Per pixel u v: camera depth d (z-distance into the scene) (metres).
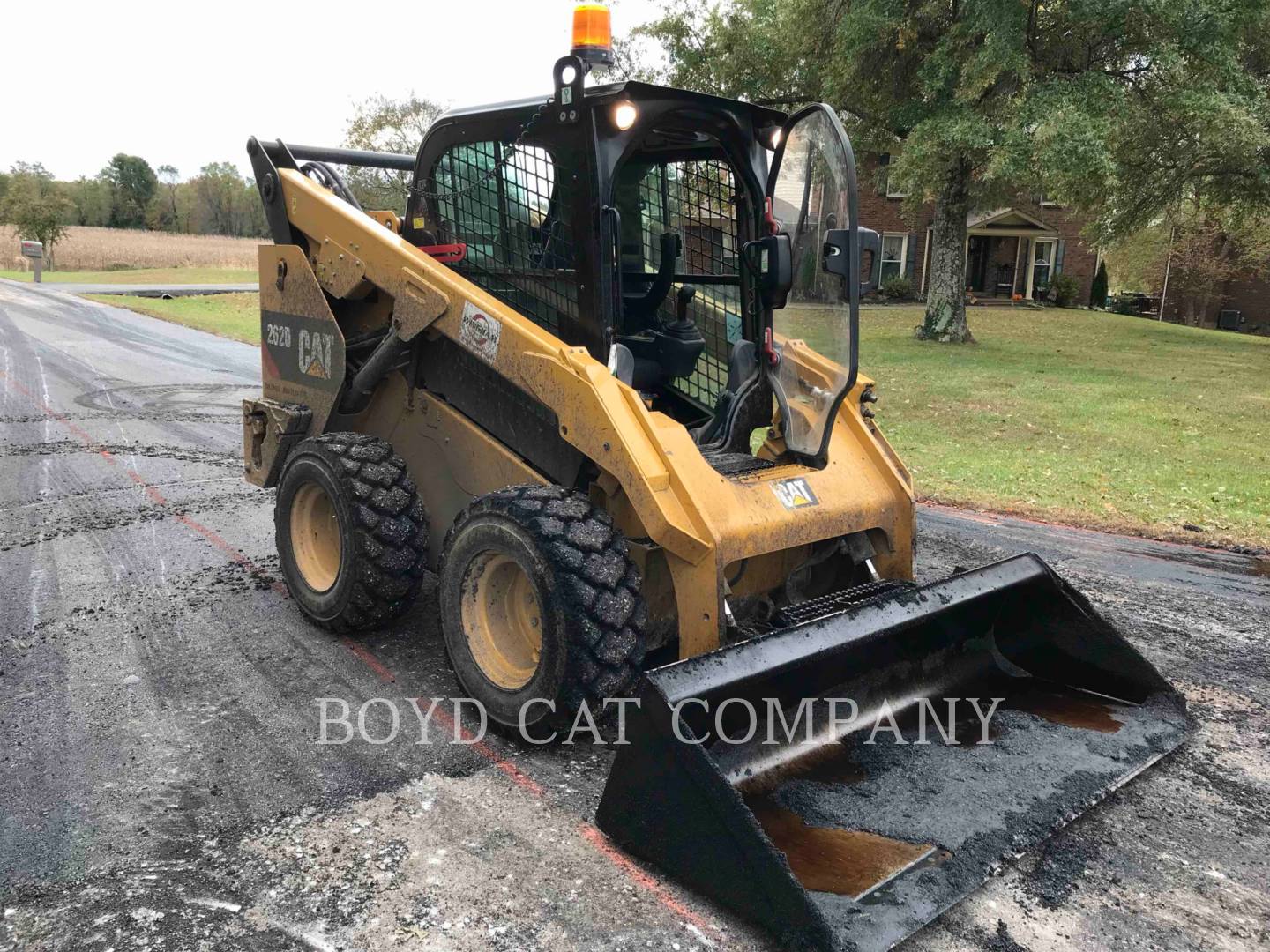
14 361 12.83
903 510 3.65
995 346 17.27
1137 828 2.84
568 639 3.00
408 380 4.03
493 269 3.79
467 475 3.85
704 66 17.09
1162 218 21.83
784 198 3.44
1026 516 6.54
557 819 2.82
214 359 13.91
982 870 2.49
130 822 2.79
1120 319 25.00
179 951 2.26
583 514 3.13
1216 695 3.79
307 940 2.31
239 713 3.47
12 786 2.97
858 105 15.98
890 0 14.08
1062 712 3.36
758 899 2.31
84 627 4.25
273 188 4.50
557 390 3.23
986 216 26.20
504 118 3.51
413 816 2.83
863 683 3.15
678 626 3.24
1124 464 8.09
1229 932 2.40
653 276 3.88
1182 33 13.25
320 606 4.11
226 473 7.19
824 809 2.74
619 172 3.79
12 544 5.41
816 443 3.41
